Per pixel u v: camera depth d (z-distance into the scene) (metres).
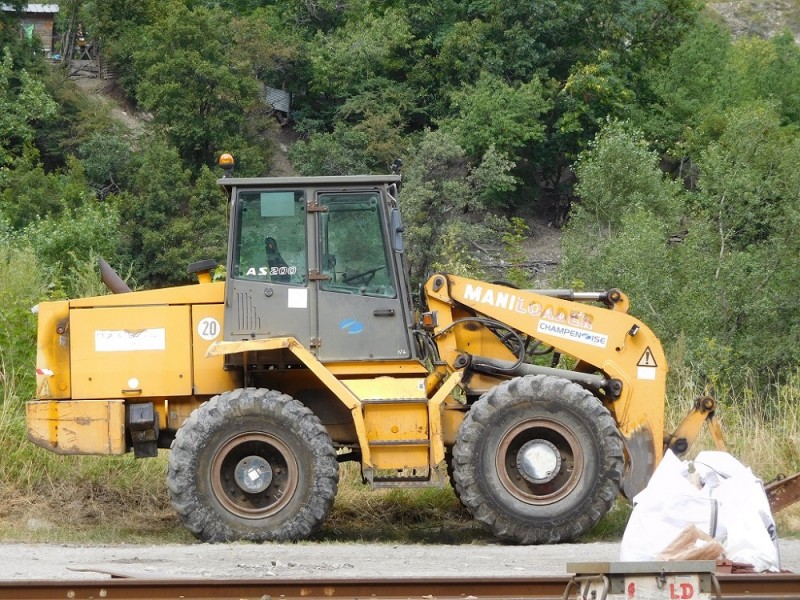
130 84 65.75
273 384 11.59
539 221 61.25
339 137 59.97
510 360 11.69
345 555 9.55
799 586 6.82
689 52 66.81
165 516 12.65
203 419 10.55
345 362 10.95
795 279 27.81
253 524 10.53
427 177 53.78
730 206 31.05
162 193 50.16
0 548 9.95
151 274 49.53
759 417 14.64
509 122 59.12
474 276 24.55
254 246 11.05
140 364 11.27
